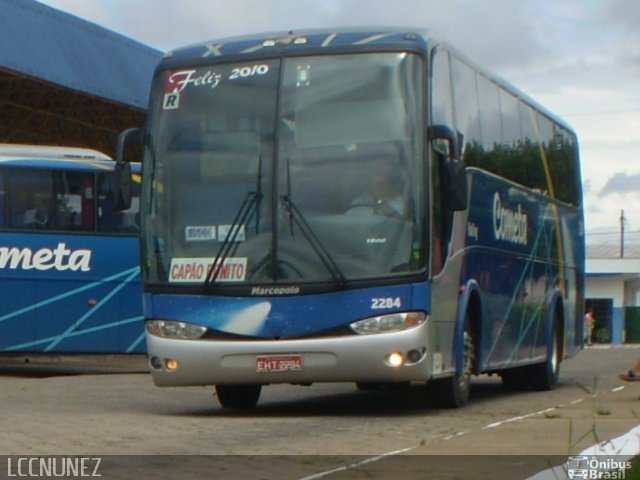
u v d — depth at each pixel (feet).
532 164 63.16
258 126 45.88
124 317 81.76
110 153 120.98
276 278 44.65
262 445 37.27
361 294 44.04
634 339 231.91
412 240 44.16
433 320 44.88
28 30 91.50
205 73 47.06
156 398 58.65
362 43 45.88
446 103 47.80
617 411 47.47
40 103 104.99
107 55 101.96
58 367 91.91
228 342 44.88
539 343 63.77
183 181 46.42
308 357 44.32
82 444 37.35
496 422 44.04
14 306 79.87
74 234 81.15
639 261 229.25
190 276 45.62
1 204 79.77
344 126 45.21
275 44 46.73
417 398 59.21
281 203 45.01
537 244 63.46
